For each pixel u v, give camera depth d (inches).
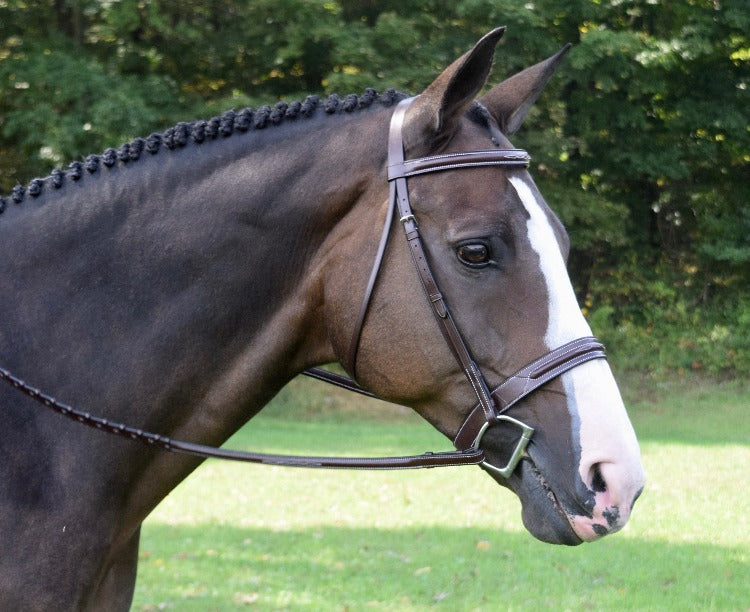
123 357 107.6
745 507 410.9
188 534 354.9
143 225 110.0
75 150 700.7
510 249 101.7
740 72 995.3
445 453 103.5
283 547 335.6
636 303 1035.3
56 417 106.3
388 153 107.3
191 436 110.0
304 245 109.7
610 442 96.7
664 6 965.2
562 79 892.6
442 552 328.8
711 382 927.7
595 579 294.5
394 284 104.5
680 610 263.0
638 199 1050.7
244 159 111.7
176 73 836.0
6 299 109.0
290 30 753.0
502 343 101.1
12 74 725.3
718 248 994.1
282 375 113.0
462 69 103.0
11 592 101.2
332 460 104.0
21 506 103.1
